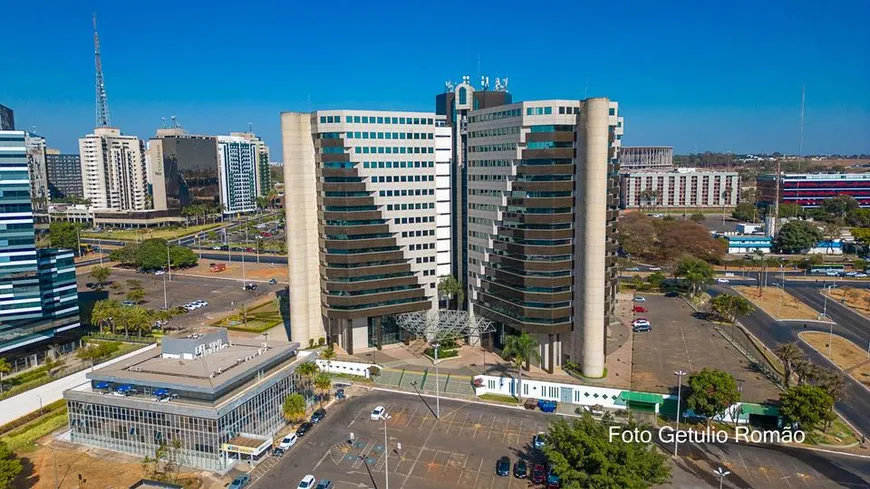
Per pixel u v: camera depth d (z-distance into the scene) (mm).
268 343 133500
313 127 160125
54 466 102938
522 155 142250
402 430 118625
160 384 108438
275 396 119688
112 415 110375
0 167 141375
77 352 158375
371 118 157750
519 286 147125
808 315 199875
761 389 129500
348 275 160250
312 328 170125
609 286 149250
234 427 107312
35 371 144875
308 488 95625
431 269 170750
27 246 146500
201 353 122625
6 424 119938
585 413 97062
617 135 155000
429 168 166750
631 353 158250
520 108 141625
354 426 120438
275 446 111000
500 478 100188
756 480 97750
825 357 157750
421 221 167500
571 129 139500
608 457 85125
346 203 157500
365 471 102438
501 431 118062
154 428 107625
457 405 130875
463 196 173250
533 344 136625
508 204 149500
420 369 152250
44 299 153750
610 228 147500
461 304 174875
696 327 184750
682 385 133250
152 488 94375
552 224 141625
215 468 103750
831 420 110875
